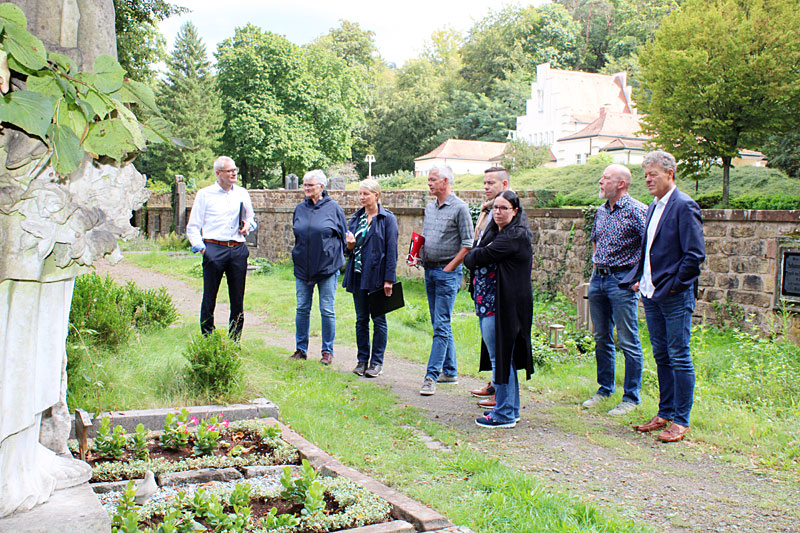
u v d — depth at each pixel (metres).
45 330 2.31
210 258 7.03
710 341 8.39
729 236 9.01
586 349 7.96
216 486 3.43
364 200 7.02
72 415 4.15
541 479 4.23
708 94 26.59
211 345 5.19
